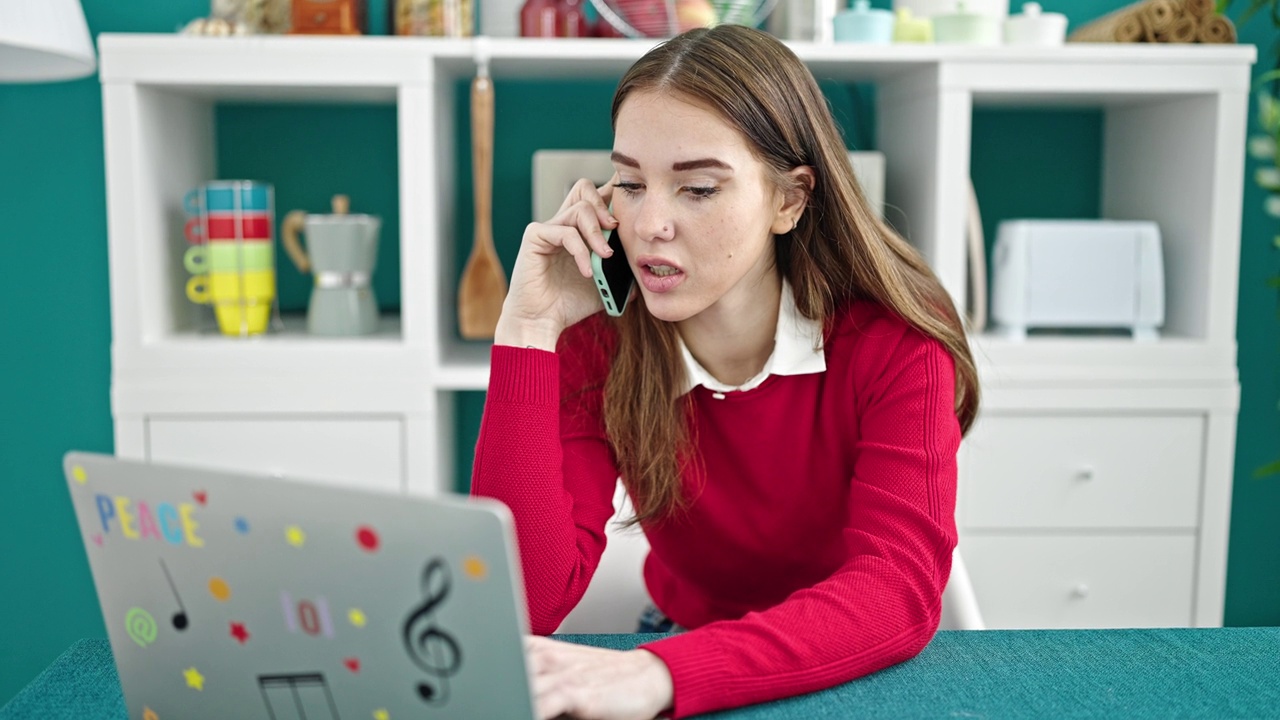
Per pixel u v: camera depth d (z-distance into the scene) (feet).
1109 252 6.35
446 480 6.76
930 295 3.64
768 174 3.10
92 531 2.02
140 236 5.95
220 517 1.87
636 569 4.50
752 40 3.15
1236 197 6.16
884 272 3.44
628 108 3.00
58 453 7.33
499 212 7.38
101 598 2.08
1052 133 7.45
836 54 6.03
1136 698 2.54
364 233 6.41
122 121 5.88
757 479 3.81
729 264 3.03
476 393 7.45
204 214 6.21
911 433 3.32
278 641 1.93
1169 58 6.07
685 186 2.96
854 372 3.56
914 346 3.46
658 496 3.64
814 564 4.02
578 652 2.53
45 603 7.42
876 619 2.79
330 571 1.83
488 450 3.24
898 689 2.64
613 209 3.12
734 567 4.05
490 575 1.73
